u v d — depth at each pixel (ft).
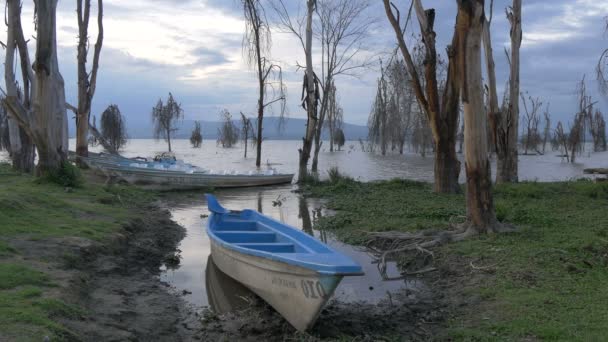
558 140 246.88
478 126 37.86
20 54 63.10
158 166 91.35
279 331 23.94
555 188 65.16
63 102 57.67
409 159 179.01
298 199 70.38
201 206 63.10
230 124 267.80
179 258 37.17
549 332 20.22
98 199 51.16
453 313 25.02
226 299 28.53
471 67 36.99
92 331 20.97
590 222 41.57
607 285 25.81
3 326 18.11
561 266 29.37
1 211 35.24
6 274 23.88
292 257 23.72
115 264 32.14
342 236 43.70
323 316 25.40
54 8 52.75
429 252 35.09
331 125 232.94
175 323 24.58
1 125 149.48
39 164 54.29
